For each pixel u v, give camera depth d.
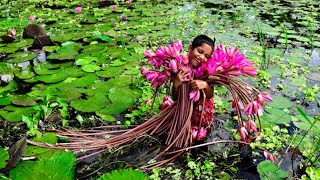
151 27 4.24
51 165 1.65
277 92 2.64
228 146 1.98
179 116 1.94
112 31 4.05
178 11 5.13
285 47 3.62
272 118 2.24
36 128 2.12
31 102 2.34
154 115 2.22
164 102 2.12
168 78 1.94
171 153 1.88
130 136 2.01
